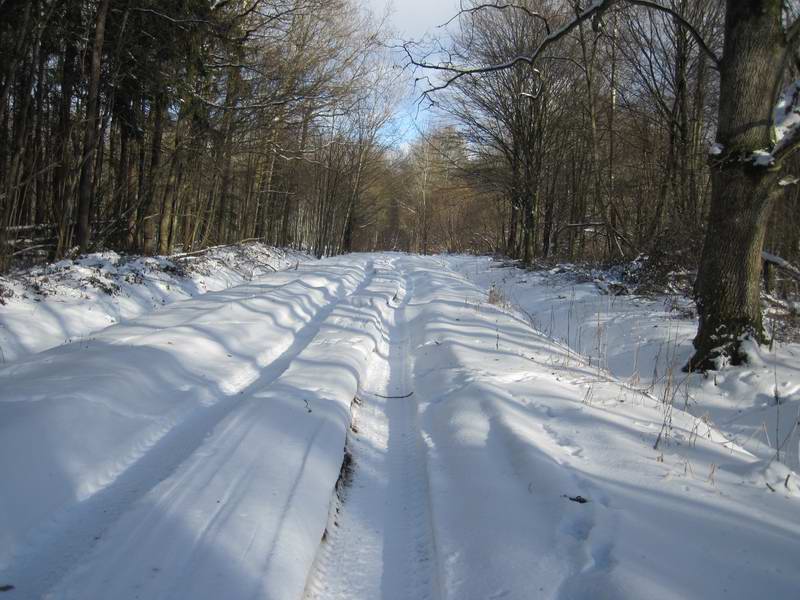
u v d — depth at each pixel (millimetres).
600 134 20344
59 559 3029
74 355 6160
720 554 2951
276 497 3584
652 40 16672
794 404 5891
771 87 6828
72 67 13320
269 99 18938
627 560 2889
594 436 4609
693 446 4449
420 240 59062
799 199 11797
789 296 11461
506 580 2877
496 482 3871
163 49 14688
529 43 22031
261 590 2730
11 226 11320
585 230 24188
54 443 3893
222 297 11164
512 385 6012
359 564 3373
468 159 29203
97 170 15023
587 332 10273
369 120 37906
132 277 11727
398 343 9570
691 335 8453
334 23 21453
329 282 15781
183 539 3090
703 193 16156
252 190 26609
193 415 5328
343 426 5035
